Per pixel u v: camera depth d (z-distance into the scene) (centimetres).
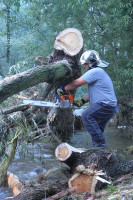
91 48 685
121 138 613
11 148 344
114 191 245
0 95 263
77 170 268
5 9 941
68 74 313
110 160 291
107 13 651
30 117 348
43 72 293
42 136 434
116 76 670
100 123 337
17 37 1107
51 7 820
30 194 261
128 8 570
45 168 403
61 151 304
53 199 250
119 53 670
